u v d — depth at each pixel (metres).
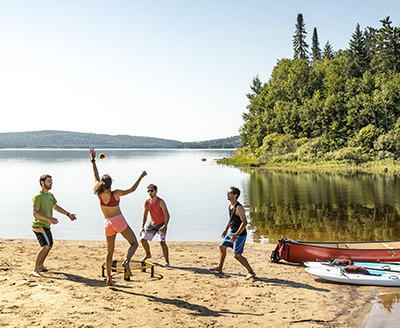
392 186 26.75
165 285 6.44
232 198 7.07
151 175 41.59
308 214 15.94
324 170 47.75
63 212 7.06
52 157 115.00
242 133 91.19
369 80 67.06
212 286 6.51
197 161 82.25
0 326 4.38
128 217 16.38
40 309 4.97
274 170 50.03
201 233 12.85
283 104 78.69
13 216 16.89
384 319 5.32
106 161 82.81
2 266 7.16
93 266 7.72
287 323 5.11
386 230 12.58
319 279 7.17
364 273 7.10
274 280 7.04
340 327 5.05
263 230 12.75
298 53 98.50
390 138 52.84
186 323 4.91
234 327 4.90
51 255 8.81
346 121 63.28
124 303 5.41
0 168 56.31
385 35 77.56
